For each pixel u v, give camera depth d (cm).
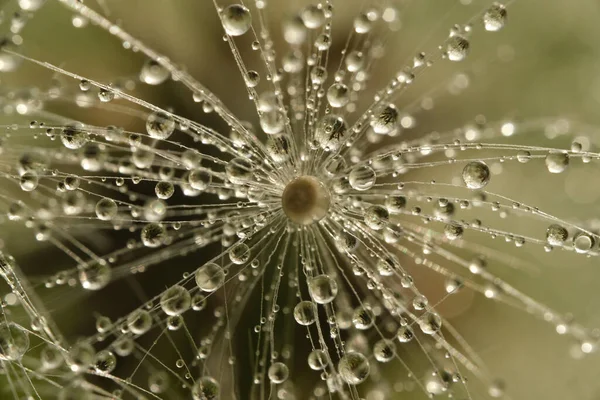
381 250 5
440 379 5
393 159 5
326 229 5
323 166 5
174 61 5
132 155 5
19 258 5
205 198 5
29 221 5
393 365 5
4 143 5
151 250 5
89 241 5
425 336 5
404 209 5
